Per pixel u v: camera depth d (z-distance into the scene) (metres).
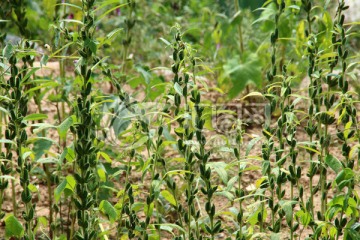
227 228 6.07
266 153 5.06
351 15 12.84
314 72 5.43
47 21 9.91
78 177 4.85
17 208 7.39
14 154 8.25
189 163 5.20
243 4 10.38
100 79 7.46
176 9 13.21
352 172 4.85
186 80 5.09
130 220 5.20
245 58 9.74
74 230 6.66
